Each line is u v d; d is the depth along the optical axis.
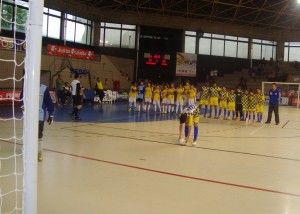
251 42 38.91
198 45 36.88
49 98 7.71
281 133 15.02
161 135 12.69
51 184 6.14
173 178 6.91
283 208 5.46
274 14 34.00
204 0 30.42
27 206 3.18
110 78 31.31
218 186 6.51
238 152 10.07
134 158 8.59
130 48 34.28
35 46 3.14
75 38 30.66
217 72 37.38
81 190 5.90
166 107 21.91
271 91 18.77
